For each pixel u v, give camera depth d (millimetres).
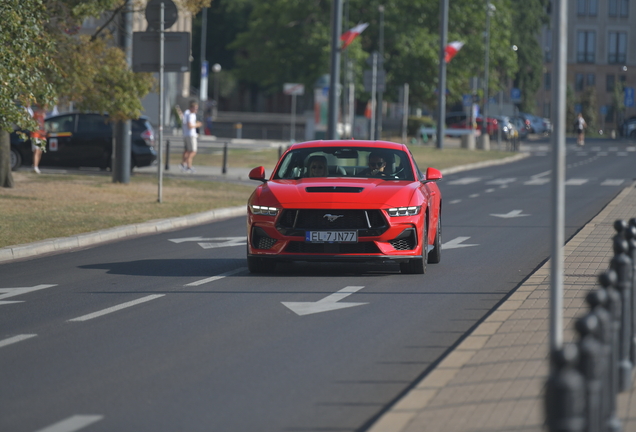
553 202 13508
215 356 19156
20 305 25391
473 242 39656
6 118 39500
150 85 59125
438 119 132375
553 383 9016
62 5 52969
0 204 49344
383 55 162500
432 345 20078
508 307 23062
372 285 28328
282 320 22891
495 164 112000
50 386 16922
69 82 55188
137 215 47875
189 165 78812
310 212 29328
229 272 31328
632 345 16422
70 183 61812
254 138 162500
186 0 57469
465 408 14438
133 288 28016
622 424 13430
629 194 63562
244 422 14625
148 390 16578
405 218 29391
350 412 15125
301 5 164250
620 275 15156
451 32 165375
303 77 165625
